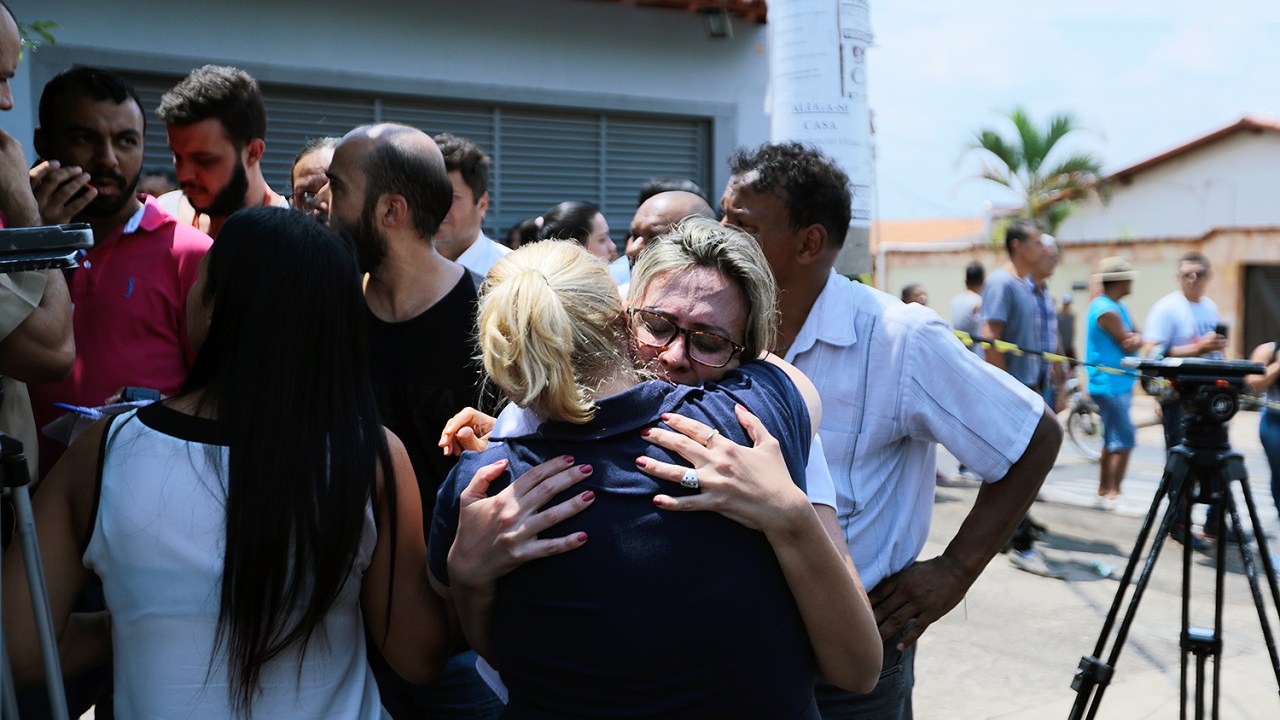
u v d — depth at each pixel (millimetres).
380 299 2232
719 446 1299
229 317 1504
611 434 1316
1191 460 2590
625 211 8039
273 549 1444
